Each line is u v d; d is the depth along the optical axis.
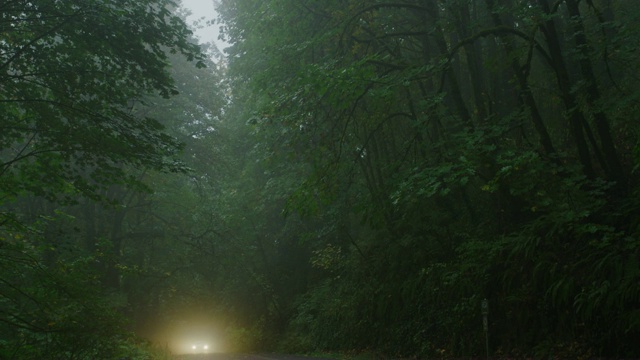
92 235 25.97
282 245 35.09
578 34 14.30
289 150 20.97
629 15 14.34
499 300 15.20
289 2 18.89
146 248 33.16
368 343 20.92
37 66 11.91
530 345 13.71
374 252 23.16
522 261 15.07
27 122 12.28
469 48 17.45
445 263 17.88
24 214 16.55
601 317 12.09
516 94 18.77
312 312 28.28
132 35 12.23
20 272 11.77
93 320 11.73
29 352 11.40
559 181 14.00
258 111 17.94
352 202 22.11
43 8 11.50
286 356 22.88
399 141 22.59
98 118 12.16
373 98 17.20
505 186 15.99
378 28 19.81
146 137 12.65
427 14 19.06
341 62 18.56
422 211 19.70
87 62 12.33
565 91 14.93
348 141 19.69
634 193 13.65
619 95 14.93
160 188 28.41
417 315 18.22
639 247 12.18
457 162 15.39
